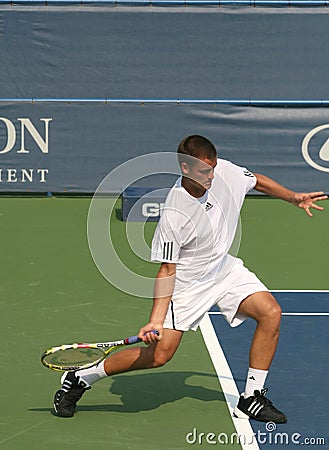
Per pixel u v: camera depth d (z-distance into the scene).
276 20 56.00
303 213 53.44
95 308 36.66
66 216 52.31
